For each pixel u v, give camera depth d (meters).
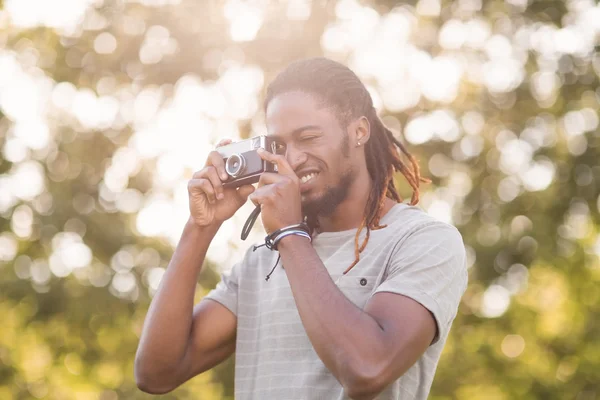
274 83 2.63
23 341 11.59
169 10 10.80
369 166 2.66
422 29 11.31
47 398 11.67
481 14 11.38
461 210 11.09
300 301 2.28
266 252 2.71
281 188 2.43
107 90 11.02
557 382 12.61
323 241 2.59
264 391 2.49
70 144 11.02
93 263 10.67
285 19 10.50
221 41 10.58
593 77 11.45
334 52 10.74
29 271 10.73
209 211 2.68
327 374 2.41
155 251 10.70
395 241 2.47
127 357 11.03
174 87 10.84
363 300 2.45
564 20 11.43
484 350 11.84
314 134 2.52
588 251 11.63
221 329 2.71
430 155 11.15
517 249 10.83
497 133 11.37
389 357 2.18
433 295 2.31
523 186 11.27
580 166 11.29
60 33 11.08
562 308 12.73
